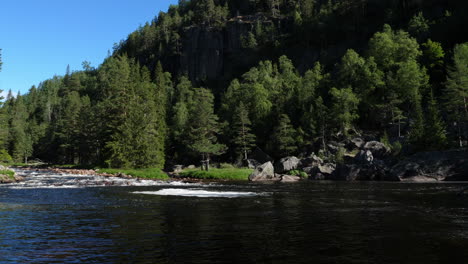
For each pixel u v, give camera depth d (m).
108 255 8.77
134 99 84.56
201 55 194.38
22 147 122.75
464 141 68.50
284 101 108.56
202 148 79.62
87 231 12.04
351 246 9.70
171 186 36.47
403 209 17.91
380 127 91.50
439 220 14.27
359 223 13.56
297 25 178.50
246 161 85.31
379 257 8.52
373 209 17.92
